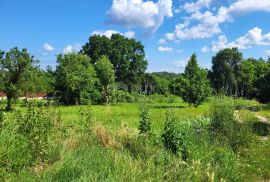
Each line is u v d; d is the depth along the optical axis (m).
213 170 9.80
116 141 10.89
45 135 9.14
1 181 7.41
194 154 10.46
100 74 85.50
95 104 81.12
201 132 14.23
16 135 8.45
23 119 9.16
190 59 60.09
